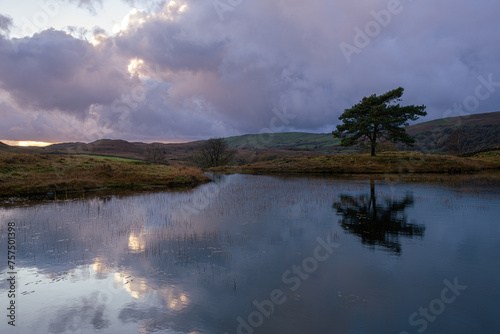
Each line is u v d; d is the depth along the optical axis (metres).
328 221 14.41
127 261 9.20
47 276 8.10
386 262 9.07
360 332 5.59
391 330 5.66
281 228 13.14
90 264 8.96
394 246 10.58
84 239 11.45
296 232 12.46
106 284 7.62
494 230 12.58
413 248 10.35
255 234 12.19
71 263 9.03
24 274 8.24
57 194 24.67
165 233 12.35
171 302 6.73
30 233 12.30
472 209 16.89
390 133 56.41
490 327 5.74
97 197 23.06
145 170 38.88
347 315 6.18
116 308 6.48
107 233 12.34
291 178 41.12
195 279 7.91
